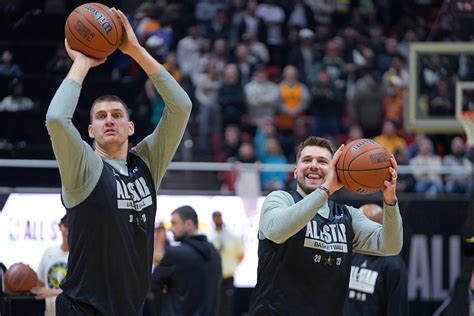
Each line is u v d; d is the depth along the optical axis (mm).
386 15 24141
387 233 7434
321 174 7668
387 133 19000
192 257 11453
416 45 15992
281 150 19203
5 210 13984
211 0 23219
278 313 7453
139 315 7352
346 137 19750
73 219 7121
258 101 19531
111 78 20703
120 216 7133
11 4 21922
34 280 10336
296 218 7086
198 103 20000
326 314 7527
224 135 19359
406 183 16906
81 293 7102
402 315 9484
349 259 7633
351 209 7883
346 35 21875
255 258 14953
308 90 19953
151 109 19297
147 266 7352
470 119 12969
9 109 19188
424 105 16062
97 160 7145
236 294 14766
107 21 7191
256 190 15430
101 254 7090
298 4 22875
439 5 24312
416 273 15570
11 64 20672
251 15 22078
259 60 20703
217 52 20359
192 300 11422
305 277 7473
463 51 15797
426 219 15625
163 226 13305
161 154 7574
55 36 21672
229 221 15062
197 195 15023
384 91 19859
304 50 21094
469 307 10016
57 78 19938
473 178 11914
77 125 19062
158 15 21594
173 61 19844
